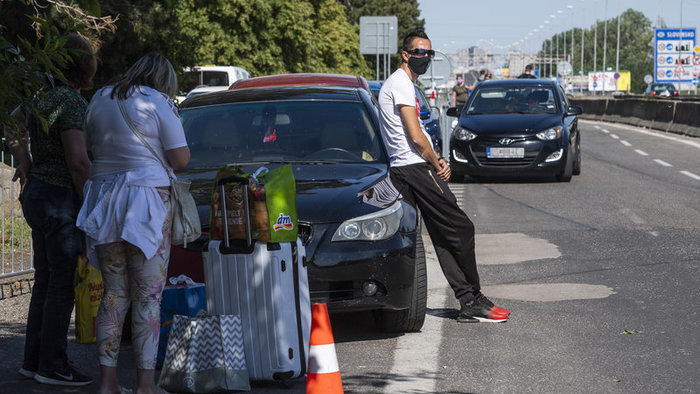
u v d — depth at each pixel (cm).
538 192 2483
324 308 791
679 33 10431
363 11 16712
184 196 794
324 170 1059
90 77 838
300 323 830
